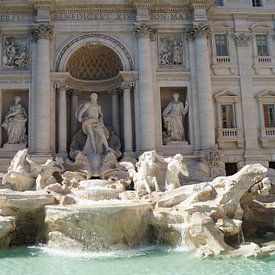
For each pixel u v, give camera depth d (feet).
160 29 105.60
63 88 100.68
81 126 103.71
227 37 112.06
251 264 48.55
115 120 106.63
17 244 64.85
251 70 111.24
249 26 112.98
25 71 100.73
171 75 103.91
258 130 108.88
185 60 105.60
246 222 70.85
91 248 58.80
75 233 59.82
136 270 46.96
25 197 66.90
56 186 75.61
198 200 65.67
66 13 103.45
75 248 59.21
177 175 80.74
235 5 113.60
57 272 46.29
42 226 65.41
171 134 102.83
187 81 104.27
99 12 104.32
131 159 96.02
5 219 60.64
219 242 55.62
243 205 70.18
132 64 102.94
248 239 65.67
